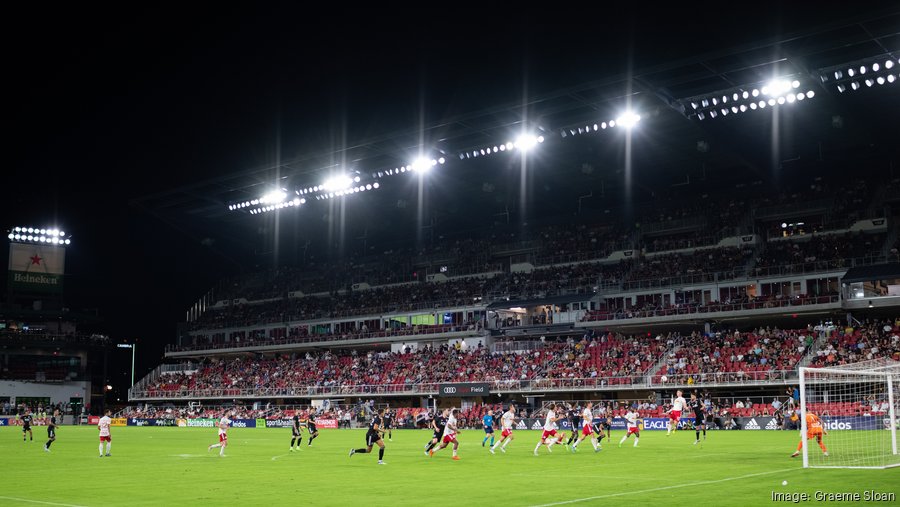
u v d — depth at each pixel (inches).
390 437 2138.3
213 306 4544.8
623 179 3567.9
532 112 2824.8
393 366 3415.4
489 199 3924.7
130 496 806.5
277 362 3909.9
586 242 3631.9
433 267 4001.0
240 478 988.6
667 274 3240.7
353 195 3887.8
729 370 2608.3
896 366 1240.2
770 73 2421.3
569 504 690.8
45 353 4242.1
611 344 3024.1
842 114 2723.9
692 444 1589.6
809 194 3218.5
